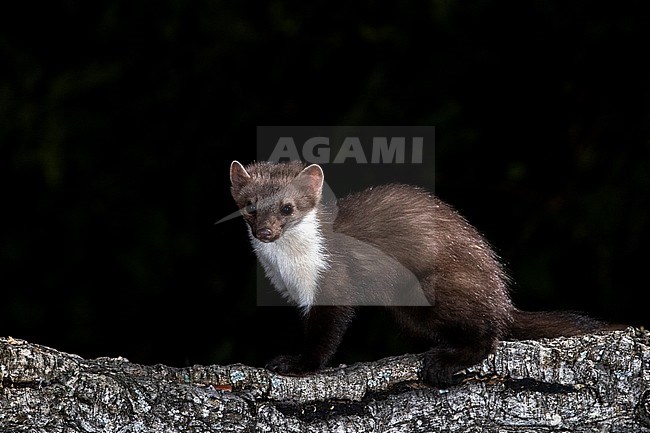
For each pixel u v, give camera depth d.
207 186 13.92
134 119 14.08
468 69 13.62
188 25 14.02
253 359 13.20
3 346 6.68
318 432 7.02
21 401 6.59
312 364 8.08
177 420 6.80
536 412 7.13
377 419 7.11
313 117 13.93
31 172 13.93
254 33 13.78
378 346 12.65
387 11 13.81
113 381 6.76
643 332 7.46
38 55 14.24
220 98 14.09
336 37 13.85
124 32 14.13
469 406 7.16
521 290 12.73
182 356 13.55
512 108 13.50
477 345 7.47
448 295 8.04
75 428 6.66
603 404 7.11
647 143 12.74
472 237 8.34
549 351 7.23
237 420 6.91
